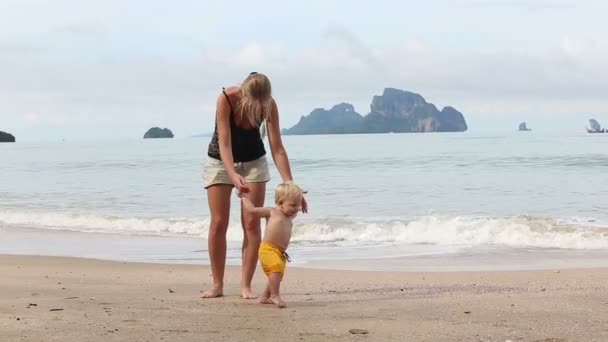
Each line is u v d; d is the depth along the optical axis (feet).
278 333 13.98
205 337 13.61
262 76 18.67
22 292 21.12
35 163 150.71
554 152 144.05
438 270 29.32
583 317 15.67
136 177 102.78
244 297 19.38
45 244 40.42
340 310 16.92
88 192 80.43
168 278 25.32
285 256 18.24
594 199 63.31
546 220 47.19
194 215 57.00
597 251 35.06
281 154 19.29
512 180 84.28
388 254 35.06
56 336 13.71
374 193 72.59
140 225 50.06
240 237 41.65
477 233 41.04
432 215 53.78
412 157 138.51
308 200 66.64
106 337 13.61
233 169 18.52
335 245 38.88
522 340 13.34
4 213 57.06
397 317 15.80
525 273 26.68
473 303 17.90
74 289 21.95
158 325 14.84
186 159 155.74
